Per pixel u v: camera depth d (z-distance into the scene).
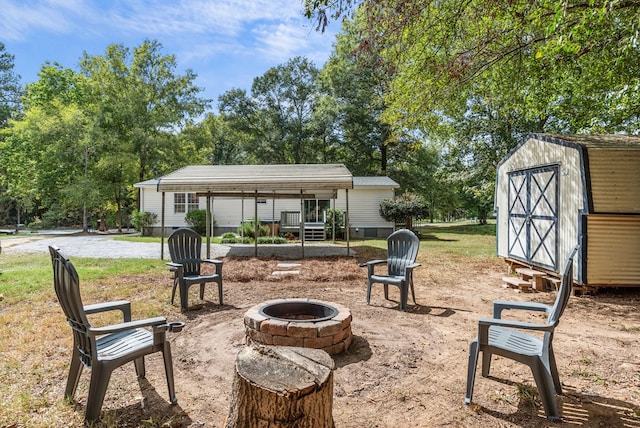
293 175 10.60
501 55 6.76
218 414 2.43
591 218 5.92
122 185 21.92
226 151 33.59
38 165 20.83
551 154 6.82
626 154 5.90
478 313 4.98
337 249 12.09
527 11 5.99
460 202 30.16
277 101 28.48
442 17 6.29
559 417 2.38
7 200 27.94
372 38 6.29
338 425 2.30
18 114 26.94
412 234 5.51
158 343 2.54
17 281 6.59
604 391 2.78
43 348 3.54
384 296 5.88
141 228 18.55
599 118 9.78
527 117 9.55
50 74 23.03
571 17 5.43
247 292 6.21
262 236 15.42
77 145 20.39
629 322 4.59
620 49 5.72
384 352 3.52
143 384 2.85
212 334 4.03
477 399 2.62
